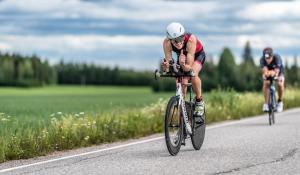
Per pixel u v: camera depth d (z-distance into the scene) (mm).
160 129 16500
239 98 25453
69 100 50188
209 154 10953
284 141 12930
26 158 11523
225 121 20484
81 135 13844
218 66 143375
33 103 40000
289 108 30078
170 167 9359
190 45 10969
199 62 11453
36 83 182750
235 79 140500
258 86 137000
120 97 63250
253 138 13672
